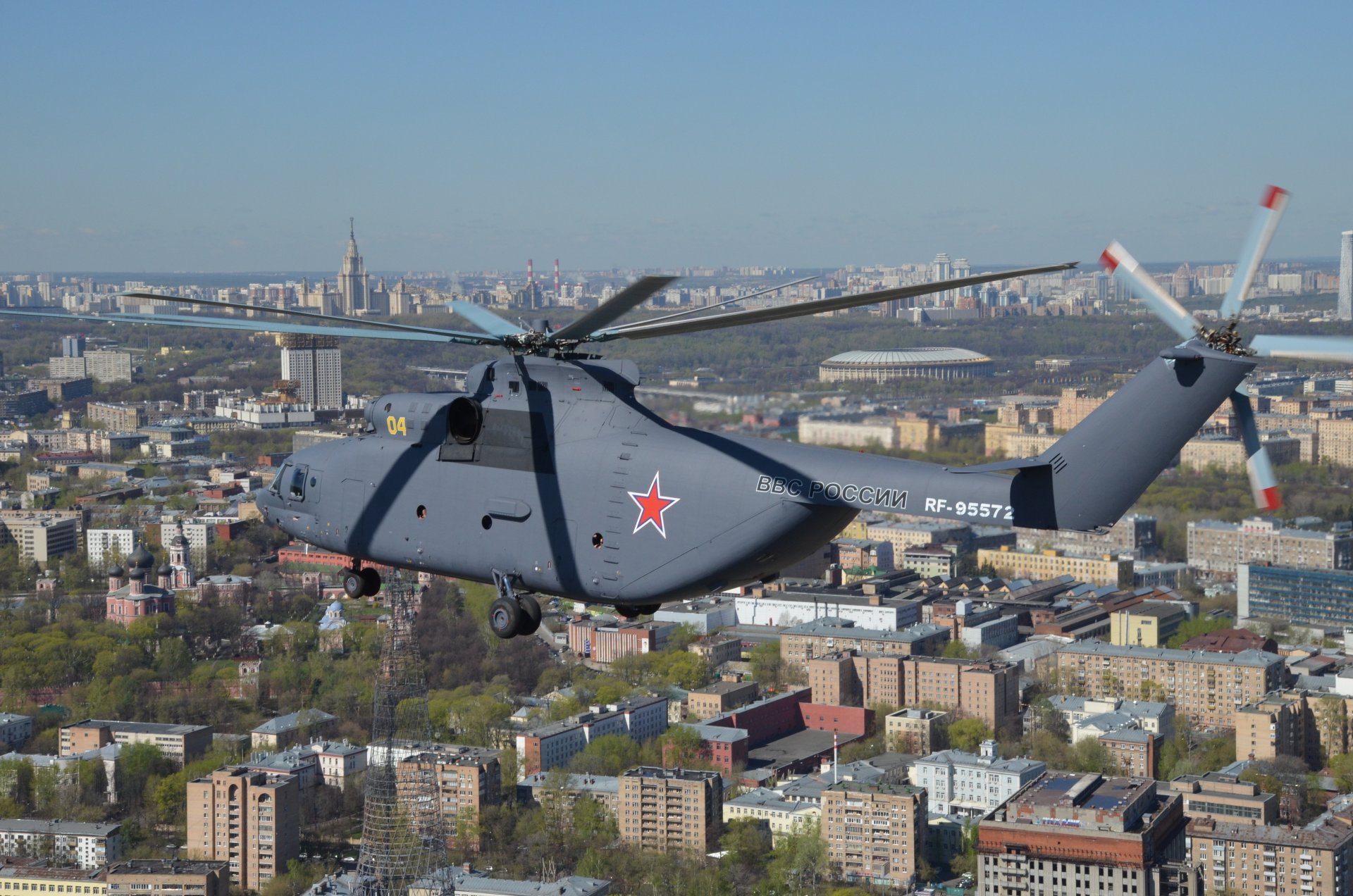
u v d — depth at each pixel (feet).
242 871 647.97
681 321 166.81
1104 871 530.27
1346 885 580.71
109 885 580.30
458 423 194.08
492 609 186.91
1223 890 587.68
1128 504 160.04
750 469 172.45
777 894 615.57
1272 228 154.10
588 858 630.33
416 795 653.71
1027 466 161.99
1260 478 154.51
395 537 198.80
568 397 186.09
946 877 645.10
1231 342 155.84
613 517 179.42
